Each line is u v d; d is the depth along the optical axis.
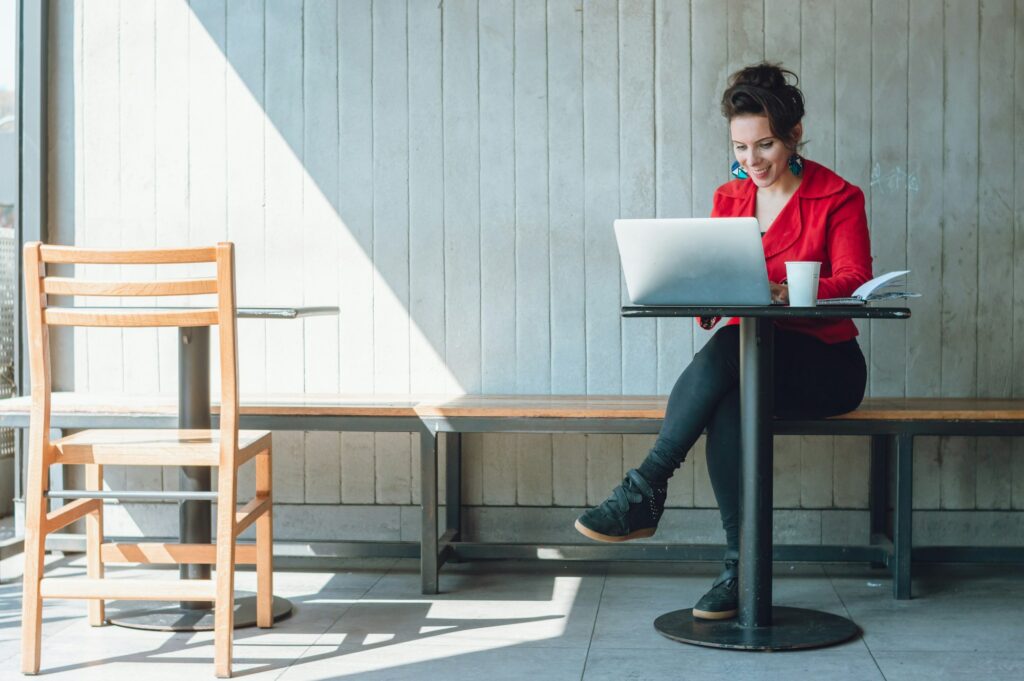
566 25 3.78
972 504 3.76
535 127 3.80
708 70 3.74
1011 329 3.69
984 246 3.69
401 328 3.87
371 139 3.86
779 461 3.78
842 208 2.96
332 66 3.86
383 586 3.46
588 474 3.83
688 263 2.50
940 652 2.69
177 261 2.60
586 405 3.38
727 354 2.84
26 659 2.57
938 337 3.71
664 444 2.83
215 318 2.61
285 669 2.59
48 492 2.62
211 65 3.90
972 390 3.71
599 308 3.80
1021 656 2.65
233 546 2.57
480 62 3.81
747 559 2.81
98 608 2.97
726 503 2.93
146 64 3.92
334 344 3.89
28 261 2.62
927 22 3.68
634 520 2.80
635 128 3.77
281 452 3.95
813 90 3.71
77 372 3.99
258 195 3.90
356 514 3.92
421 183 3.85
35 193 3.94
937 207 3.70
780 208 3.02
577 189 3.79
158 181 3.93
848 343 3.01
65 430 3.85
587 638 2.83
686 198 3.76
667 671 2.54
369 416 3.34
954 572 3.62
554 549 3.49
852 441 3.76
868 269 2.93
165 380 3.97
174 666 2.62
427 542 3.34
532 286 3.82
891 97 3.69
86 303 3.98
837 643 2.75
